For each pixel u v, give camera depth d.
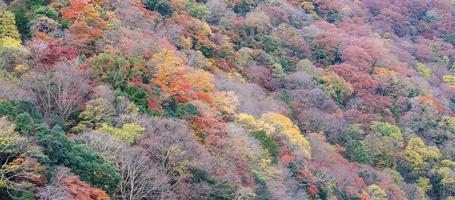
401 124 193.88
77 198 81.19
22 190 79.00
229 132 121.88
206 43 172.25
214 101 135.88
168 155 99.88
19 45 121.75
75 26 134.25
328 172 139.88
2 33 128.25
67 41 129.12
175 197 95.50
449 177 170.88
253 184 112.50
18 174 79.56
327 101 184.00
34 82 107.88
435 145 189.00
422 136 192.88
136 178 93.75
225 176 104.19
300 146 138.00
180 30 167.62
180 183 98.62
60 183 81.88
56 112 107.25
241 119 133.50
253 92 163.00
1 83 100.75
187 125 115.62
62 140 87.94
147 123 105.62
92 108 105.62
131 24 153.25
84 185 84.12
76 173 87.38
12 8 138.88
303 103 179.75
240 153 116.94
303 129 167.50
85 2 144.50
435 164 176.38
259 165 118.88
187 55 159.00
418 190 160.62
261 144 126.44
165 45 147.75
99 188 87.81
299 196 120.12
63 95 107.38
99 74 118.31
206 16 195.38
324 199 129.00
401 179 163.88
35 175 80.06
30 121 87.69
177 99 127.50
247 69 182.62
